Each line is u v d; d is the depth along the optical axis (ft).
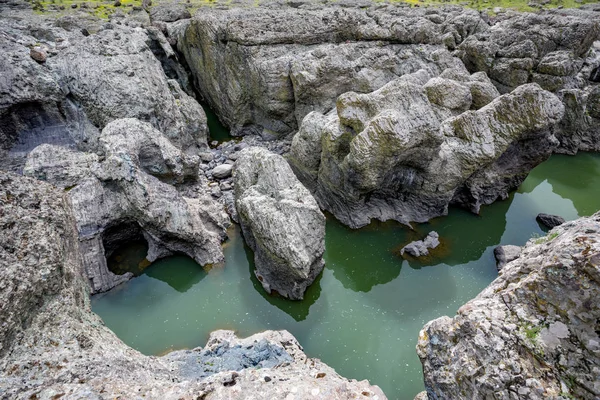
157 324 39.14
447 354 20.51
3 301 19.31
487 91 60.18
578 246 16.70
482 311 19.61
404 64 70.23
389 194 53.93
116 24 71.15
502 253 47.34
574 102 70.90
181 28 84.33
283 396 20.34
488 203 57.98
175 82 68.80
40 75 52.34
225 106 76.07
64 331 21.99
